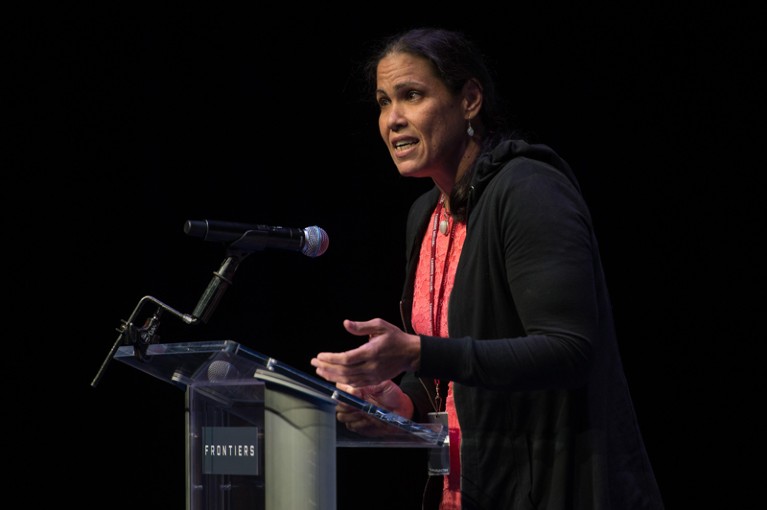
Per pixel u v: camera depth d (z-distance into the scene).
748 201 13.80
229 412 5.87
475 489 6.54
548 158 6.73
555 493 6.24
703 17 13.83
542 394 6.41
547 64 14.50
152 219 16.44
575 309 5.95
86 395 16.53
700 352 14.25
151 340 6.23
